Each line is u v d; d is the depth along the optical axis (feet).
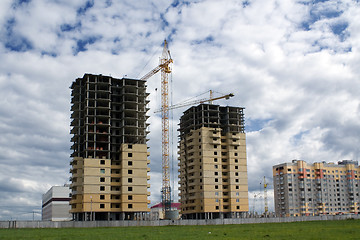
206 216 633.20
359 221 444.14
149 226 428.56
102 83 561.02
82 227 406.62
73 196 530.68
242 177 651.66
